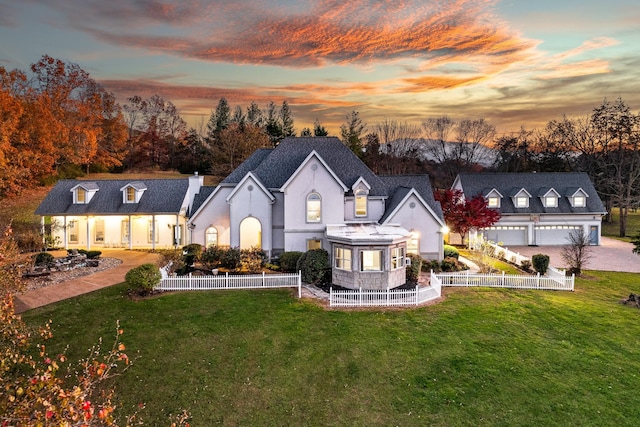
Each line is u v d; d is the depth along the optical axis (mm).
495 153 94875
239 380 16375
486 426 13844
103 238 42375
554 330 20906
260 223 32250
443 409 14688
